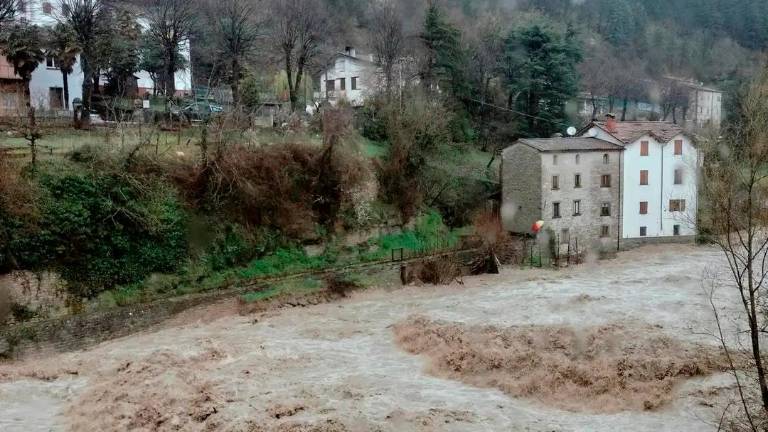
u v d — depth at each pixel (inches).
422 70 2463.1
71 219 1284.4
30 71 1785.2
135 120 1817.2
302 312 1491.1
